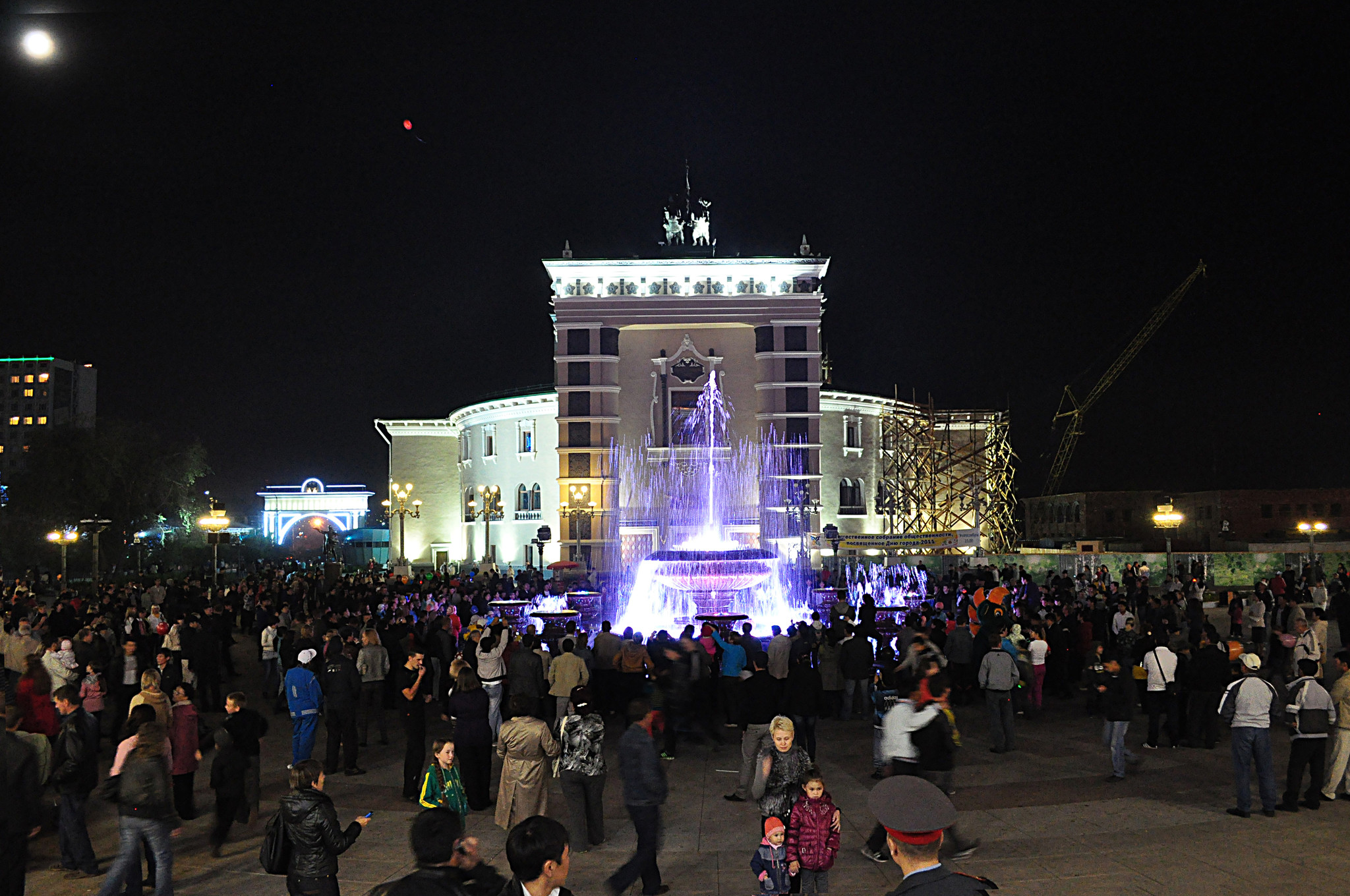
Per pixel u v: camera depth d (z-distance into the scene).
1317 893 9.84
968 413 79.50
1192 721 17.12
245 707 12.45
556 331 65.06
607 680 20.53
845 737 19.02
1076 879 10.38
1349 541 96.38
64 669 17.16
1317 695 12.81
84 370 183.25
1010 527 81.75
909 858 4.78
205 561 87.75
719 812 13.59
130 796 9.68
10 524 65.00
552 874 5.62
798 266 64.25
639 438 65.00
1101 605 25.97
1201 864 10.80
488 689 18.22
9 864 4.87
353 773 16.30
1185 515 101.50
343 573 71.25
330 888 8.28
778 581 38.78
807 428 64.00
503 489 74.12
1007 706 16.88
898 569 52.66
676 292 64.56
